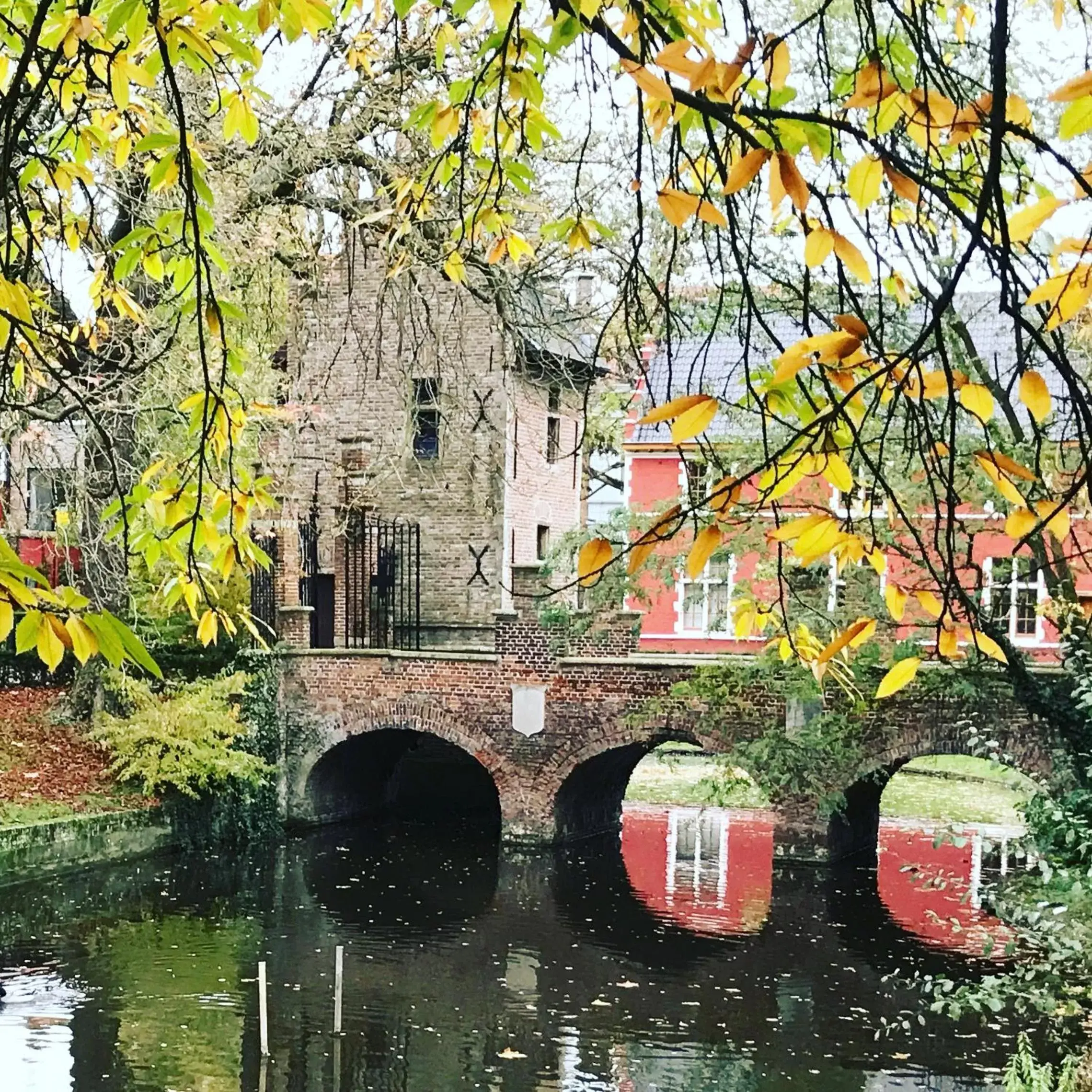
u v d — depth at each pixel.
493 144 4.11
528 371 14.95
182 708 19.30
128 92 3.48
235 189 12.78
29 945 14.58
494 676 21.91
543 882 19.27
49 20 3.48
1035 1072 8.37
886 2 2.99
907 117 2.38
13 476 10.43
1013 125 1.97
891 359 2.31
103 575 14.02
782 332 10.41
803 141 2.53
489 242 10.17
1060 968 8.04
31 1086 10.45
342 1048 11.78
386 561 25.55
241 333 11.83
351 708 22.55
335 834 22.81
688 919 17.05
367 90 12.73
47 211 4.77
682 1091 10.93
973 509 10.88
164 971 13.88
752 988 13.95
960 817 24.95
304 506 25.30
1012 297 2.14
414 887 18.62
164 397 11.30
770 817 25.84
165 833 19.33
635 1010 13.14
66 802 18.36
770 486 2.21
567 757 21.52
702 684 19.03
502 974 14.34
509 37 3.18
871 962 14.98
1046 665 14.80
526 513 26.83
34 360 4.60
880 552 2.48
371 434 25.20
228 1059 11.33
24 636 1.98
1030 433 11.10
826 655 2.48
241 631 21.38
